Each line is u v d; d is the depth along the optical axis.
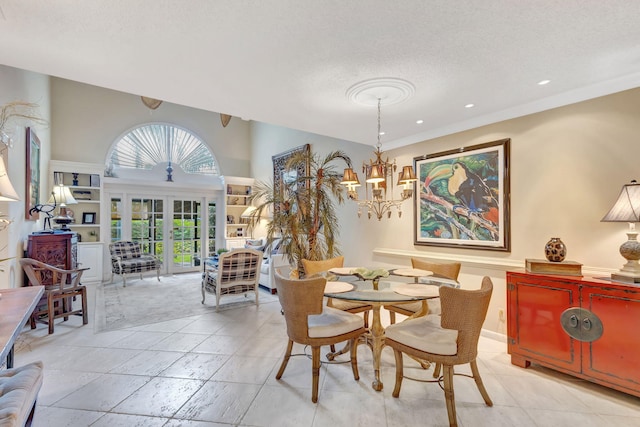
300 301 2.22
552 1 1.49
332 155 4.25
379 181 2.77
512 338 2.68
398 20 1.64
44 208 5.14
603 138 2.53
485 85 2.45
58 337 3.27
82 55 1.97
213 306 4.46
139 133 6.80
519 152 3.02
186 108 7.29
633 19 1.62
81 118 6.09
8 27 1.66
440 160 3.66
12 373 1.49
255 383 2.38
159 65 2.11
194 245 7.41
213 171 7.75
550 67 2.17
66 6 1.49
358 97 2.63
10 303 1.66
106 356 2.83
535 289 2.54
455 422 1.86
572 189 2.69
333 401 2.14
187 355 2.86
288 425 1.90
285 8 1.54
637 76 2.29
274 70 2.18
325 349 3.02
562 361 2.38
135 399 2.16
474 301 1.91
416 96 2.64
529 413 2.01
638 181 2.37
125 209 6.56
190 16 1.59
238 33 1.75
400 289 2.39
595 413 2.01
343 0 1.48
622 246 2.21
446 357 1.94
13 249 3.28
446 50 1.94
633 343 2.07
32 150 4.02
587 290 2.26
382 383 2.36
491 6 1.53
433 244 3.75
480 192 3.30
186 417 1.97
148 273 6.83
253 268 4.44
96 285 5.76
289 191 4.19
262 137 7.58
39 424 1.88
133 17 1.59
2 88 3.05
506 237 3.10
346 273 2.99
